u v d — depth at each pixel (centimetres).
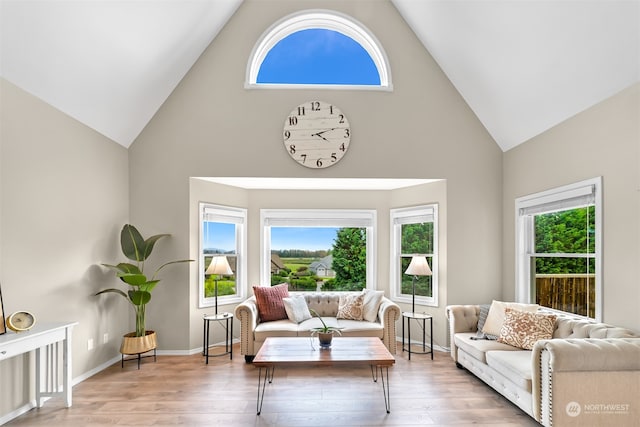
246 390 340
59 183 343
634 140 279
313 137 461
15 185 296
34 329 283
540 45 331
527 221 431
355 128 464
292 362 294
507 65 378
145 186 455
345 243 555
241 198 531
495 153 472
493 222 469
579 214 347
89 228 384
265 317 456
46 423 281
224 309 500
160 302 451
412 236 518
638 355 242
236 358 437
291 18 467
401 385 352
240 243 533
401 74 469
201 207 471
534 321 337
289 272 553
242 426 276
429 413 295
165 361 424
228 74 461
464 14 376
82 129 375
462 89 462
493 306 387
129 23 342
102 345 401
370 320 457
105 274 409
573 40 301
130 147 457
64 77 327
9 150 290
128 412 298
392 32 473
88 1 297
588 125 327
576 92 330
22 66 291
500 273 468
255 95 461
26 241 306
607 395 244
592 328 291
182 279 452
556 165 369
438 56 461
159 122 458
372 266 541
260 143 459
